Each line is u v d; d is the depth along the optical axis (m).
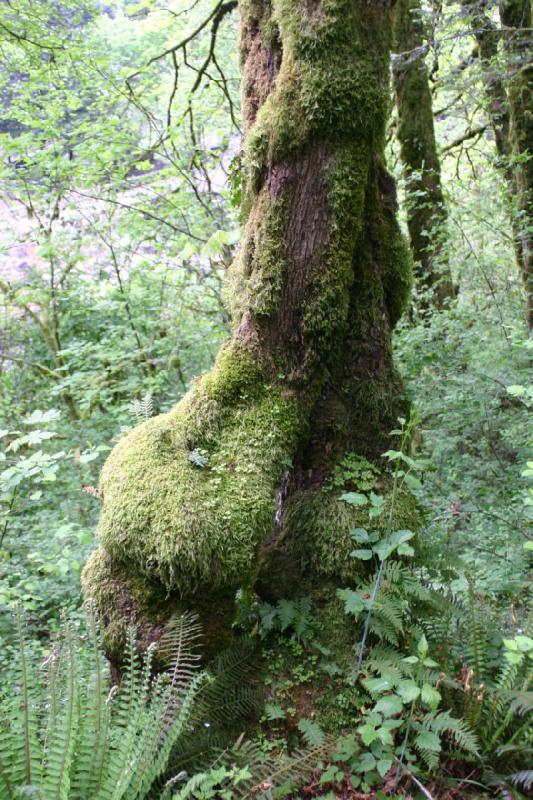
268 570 2.89
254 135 2.77
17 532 5.01
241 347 2.85
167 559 2.35
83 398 6.96
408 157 7.86
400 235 3.14
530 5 6.76
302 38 2.64
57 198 6.94
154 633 2.46
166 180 7.03
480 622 2.89
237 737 2.49
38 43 6.61
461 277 7.99
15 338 8.03
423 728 2.27
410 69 7.62
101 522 2.58
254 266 2.83
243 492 2.58
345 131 2.69
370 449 3.03
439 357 5.21
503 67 6.18
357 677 2.56
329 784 2.31
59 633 2.43
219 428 2.75
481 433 4.92
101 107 6.95
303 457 2.98
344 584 2.79
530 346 3.85
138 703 2.19
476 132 8.87
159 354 7.56
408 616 2.81
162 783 2.23
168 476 2.55
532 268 6.58
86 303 7.78
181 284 7.34
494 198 6.86
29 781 1.98
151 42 10.38
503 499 4.40
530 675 2.51
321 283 2.74
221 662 2.63
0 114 7.36
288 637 2.77
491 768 2.38
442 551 2.96
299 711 2.56
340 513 2.84
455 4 6.49
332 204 2.72
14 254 8.60
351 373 2.98
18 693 2.81
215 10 5.73
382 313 3.05
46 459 3.26
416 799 2.26
